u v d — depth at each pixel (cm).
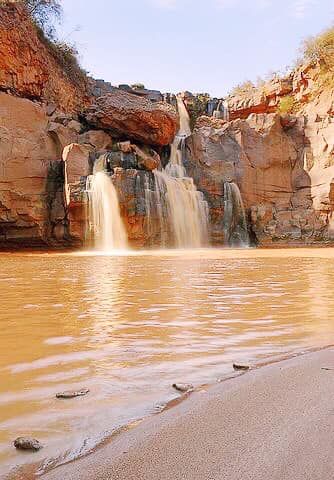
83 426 234
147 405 261
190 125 4072
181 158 3422
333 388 270
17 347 395
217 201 3189
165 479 179
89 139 3006
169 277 997
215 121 3622
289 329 459
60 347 395
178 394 278
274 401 254
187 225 2991
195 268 1249
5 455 205
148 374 320
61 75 3444
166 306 600
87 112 3198
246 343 405
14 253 2300
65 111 3384
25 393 284
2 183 2538
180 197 2977
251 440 207
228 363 345
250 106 3978
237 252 2228
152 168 2897
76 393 280
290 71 3891
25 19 3092
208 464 188
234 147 3322
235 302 631
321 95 3581
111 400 271
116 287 811
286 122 3497
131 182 2677
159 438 213
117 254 2153
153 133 3184
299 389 271
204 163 3269
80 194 2545
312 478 175
